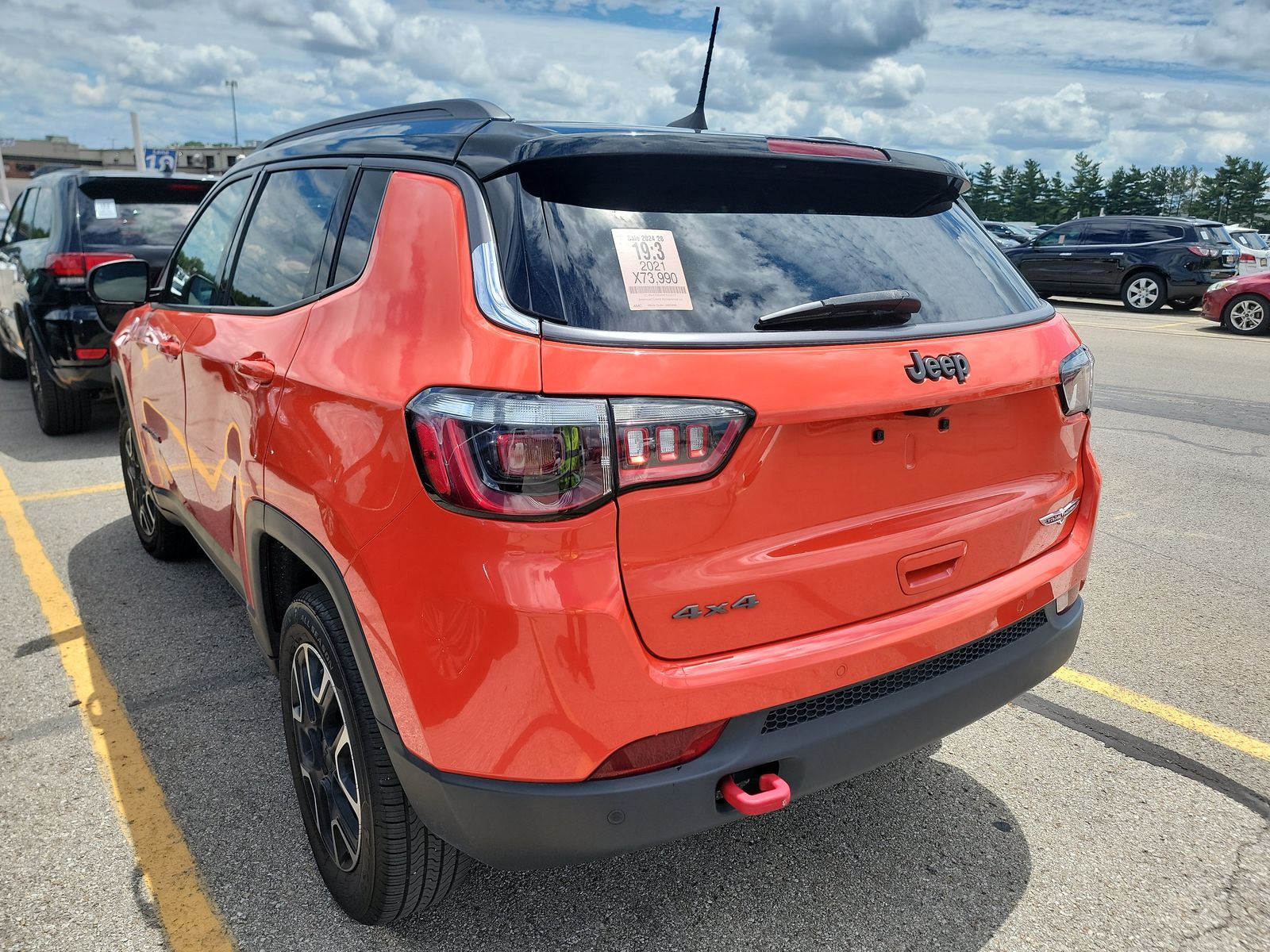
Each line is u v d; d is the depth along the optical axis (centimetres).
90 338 614
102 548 463
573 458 159
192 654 353
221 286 297
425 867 203
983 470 212
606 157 187
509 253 174
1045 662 229
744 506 173
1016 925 223
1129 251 1727
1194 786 279
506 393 161
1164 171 13075
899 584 199
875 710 194
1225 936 220
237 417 247
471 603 163
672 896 232
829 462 182
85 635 369
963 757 293
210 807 264
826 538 186
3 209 1545
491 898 230
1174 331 1417
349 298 208
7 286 746
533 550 161
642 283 176
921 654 199
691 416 165
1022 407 216
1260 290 1366
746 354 173
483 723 167
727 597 175
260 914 224
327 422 196
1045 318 231
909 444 194
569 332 165
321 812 226
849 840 253
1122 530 509
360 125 262
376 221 211
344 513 188
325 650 205
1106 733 308
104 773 279
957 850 249
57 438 686
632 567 165
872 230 213
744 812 176
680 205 192
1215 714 320
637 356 165
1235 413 805
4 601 400
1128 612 404
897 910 227
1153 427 751
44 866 239
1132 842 253
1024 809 267
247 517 244
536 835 171
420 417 168
